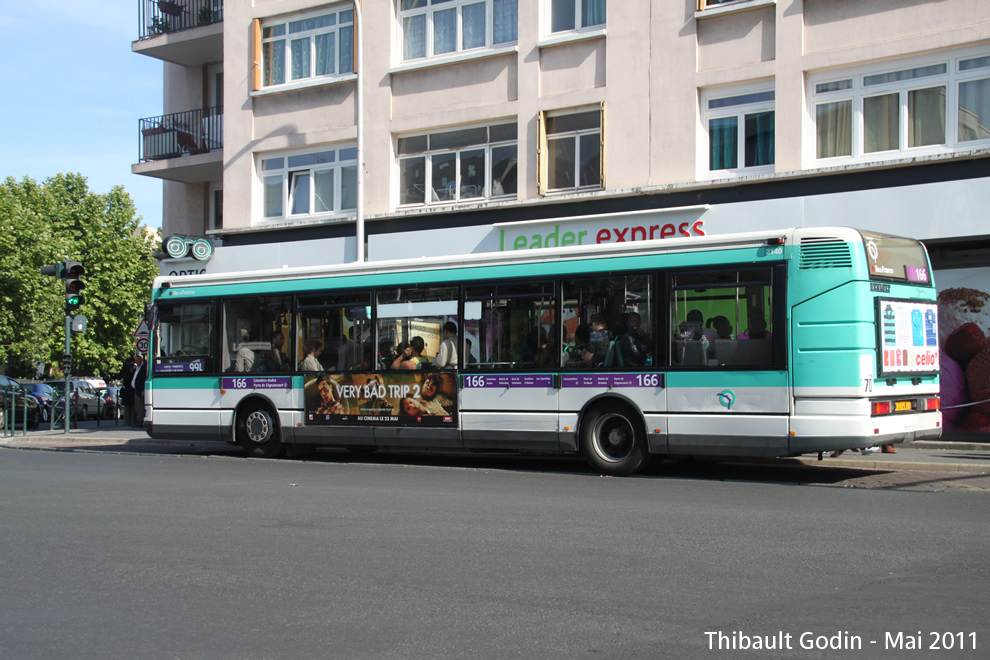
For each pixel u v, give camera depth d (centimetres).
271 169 2456
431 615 545
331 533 804
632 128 1936
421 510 931
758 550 719
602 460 1285
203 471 1348
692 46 1875
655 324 1250
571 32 2038
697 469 1345
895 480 1182
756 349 1177
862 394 1111
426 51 2228
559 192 2039
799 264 1155
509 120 2122
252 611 559
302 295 1566
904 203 1634
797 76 1770
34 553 734
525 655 470
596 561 683
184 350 1686
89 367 4744
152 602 584
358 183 2112
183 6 2798
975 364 1659
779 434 1155
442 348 1420
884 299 1156
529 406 1339
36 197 4659
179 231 2916
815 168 1739
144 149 2844
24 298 3888
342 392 1512
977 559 682
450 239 2127
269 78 2455
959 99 1647
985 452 1534
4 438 2172
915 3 1664
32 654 484
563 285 1325
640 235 1892
